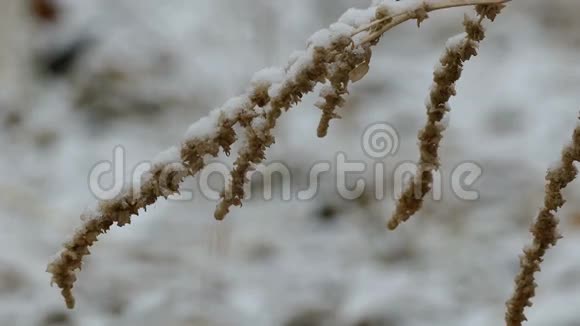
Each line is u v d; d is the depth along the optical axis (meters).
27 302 8.53
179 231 9.88
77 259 1.96
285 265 9.38
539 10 15.59
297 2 14.84
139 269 9.12
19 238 9.64
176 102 13.61
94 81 13.88
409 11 1.90
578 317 7.46
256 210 10.48
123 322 8.40
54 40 14.77
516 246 9.58
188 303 8.59
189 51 14.47
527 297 2.19
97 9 15.64
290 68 1.89
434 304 8.55
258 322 8.48
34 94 14.02
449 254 9.46
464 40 2.03
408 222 10.03
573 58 14.09
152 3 15.80
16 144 12.73
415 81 13.52
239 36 13.95
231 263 9.36
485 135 12.05
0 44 14.14
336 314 8.59
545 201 2.12
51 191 11.45
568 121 12.29
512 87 13.27
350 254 9.63
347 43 1.86
